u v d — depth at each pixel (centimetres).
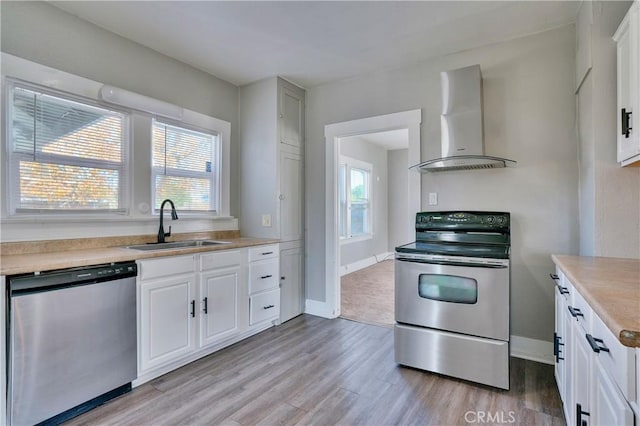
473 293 220
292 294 360
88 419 182
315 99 374
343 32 259
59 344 177
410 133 313
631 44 172
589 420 124
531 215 262
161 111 283
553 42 254
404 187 762
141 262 215
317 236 373
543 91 258
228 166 354
